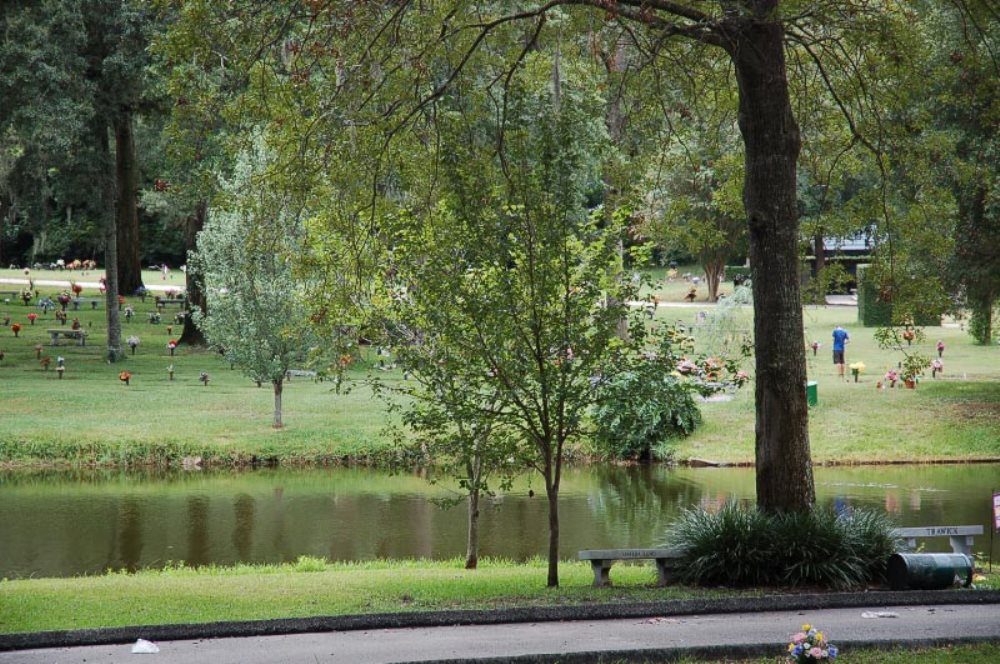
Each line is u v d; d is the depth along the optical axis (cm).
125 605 1291
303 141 1559
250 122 1862
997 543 2000
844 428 3294
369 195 1609
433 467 3042
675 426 3262
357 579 1530
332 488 2722
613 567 1778
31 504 2481
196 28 1491
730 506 1457
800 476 1451
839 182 1973
